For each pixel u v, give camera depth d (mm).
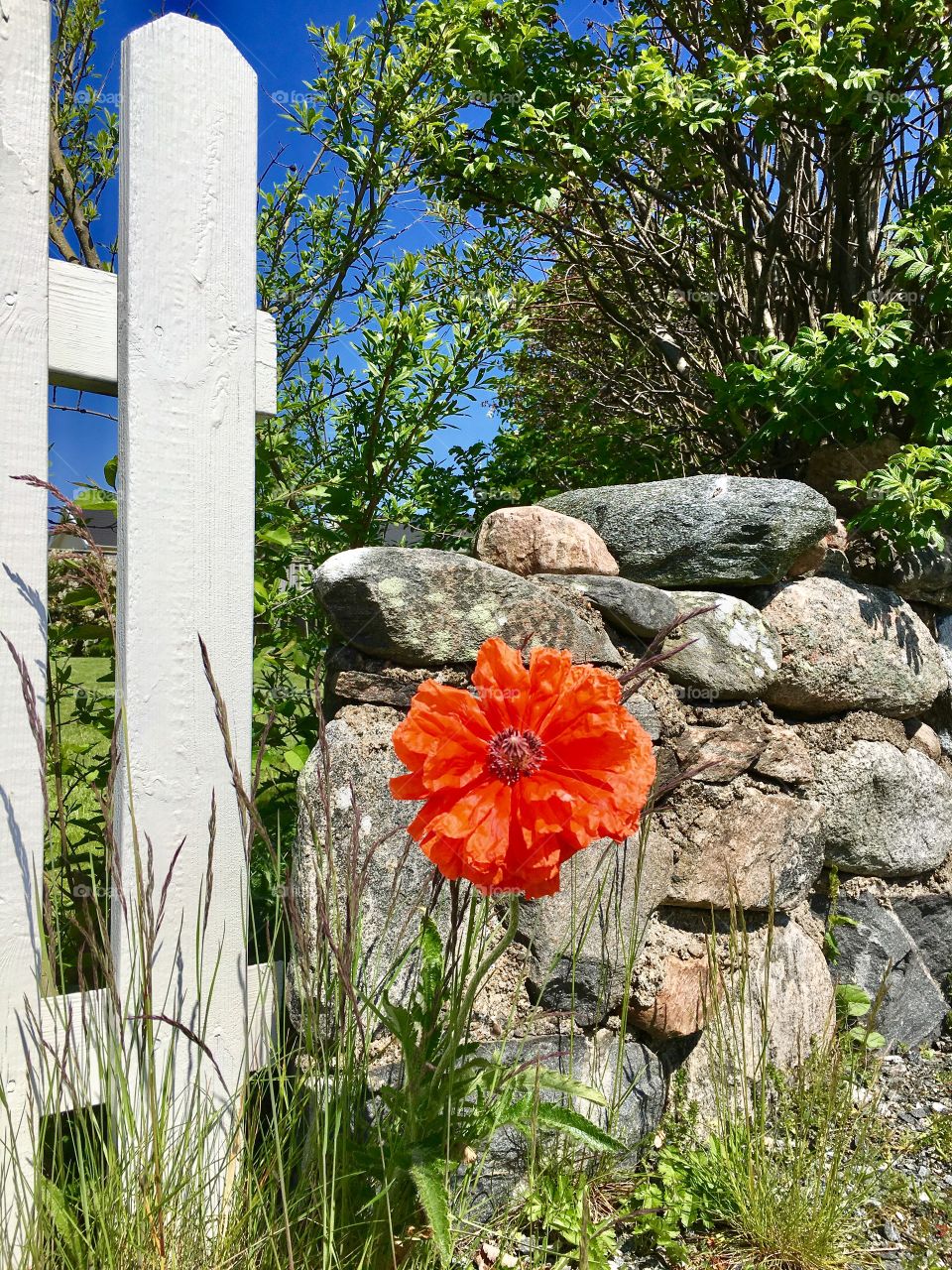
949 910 3100
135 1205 1509
